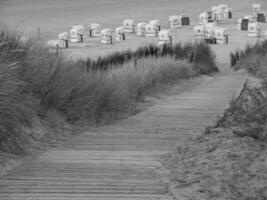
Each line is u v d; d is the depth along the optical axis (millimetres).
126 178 7074
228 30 64375
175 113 13875
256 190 6379
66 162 8039
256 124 9461
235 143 8305
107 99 13273
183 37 56781
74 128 11156
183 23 70438
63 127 10844
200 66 29609
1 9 100812
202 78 26781
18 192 6395
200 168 7328
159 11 90875
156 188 6590
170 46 32125
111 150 8992
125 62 22219
